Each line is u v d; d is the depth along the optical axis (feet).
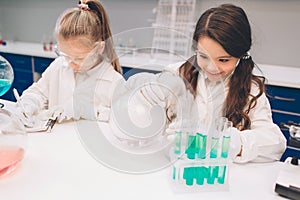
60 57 3.59
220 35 2.36
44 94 3.55
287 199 1.88
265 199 1.88
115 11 8.07
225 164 1.99
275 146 2.43
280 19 6.46
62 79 3.32
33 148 2.40
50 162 2.19
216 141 2.02
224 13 2.52
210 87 2.19
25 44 9.46
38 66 7.93
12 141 2.11
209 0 6.94
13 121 2.24
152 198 1.83
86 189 1.89
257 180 2.11
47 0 8.96
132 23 7.96
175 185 1.95
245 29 2.55
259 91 2.92
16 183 1.93
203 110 2.10
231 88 2.76
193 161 1.96
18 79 8.37
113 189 1.90
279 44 6.63
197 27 2.56
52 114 3.02
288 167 2.14
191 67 2.13
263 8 6.54
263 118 2.74
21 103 3.00
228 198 1.87
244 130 2.57
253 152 2.33
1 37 10.14
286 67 6.68
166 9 6.96
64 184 1.94
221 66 2.50
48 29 9.29
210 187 1.96
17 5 9.56
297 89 5.32
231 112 2.71
